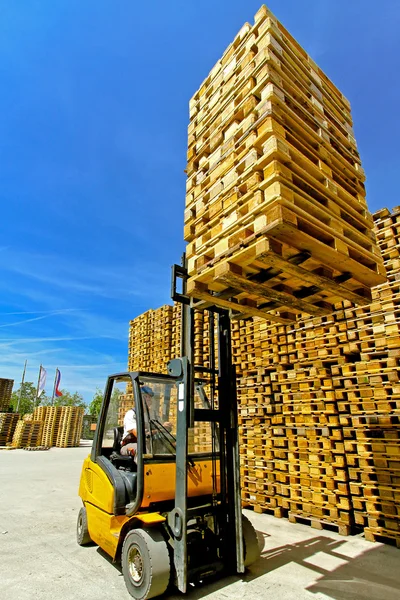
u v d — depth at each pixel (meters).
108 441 5.23
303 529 6.14
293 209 2.91
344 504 5.86
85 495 5.19
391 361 5.70
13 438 24.45
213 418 4.52
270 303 4.32
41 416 26.86
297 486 6.63
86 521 5.22
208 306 4.53
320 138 3.86
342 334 6.42
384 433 5.63
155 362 13.31
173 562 3.75
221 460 4.47
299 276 3.34
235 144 3.67
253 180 3.15
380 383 5.77
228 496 4.39
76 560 4.66
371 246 3.85
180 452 3.93
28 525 6.24
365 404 5.90
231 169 3.58
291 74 3.95
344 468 6.10
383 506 5.43
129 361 15.70
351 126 5.07
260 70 3.62
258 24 3.93
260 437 7.53
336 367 6.43
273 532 5.95
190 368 4.22
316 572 4.29
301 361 7.00
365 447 5.81
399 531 5.20
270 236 2.86
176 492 3.86
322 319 6.75
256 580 4.05
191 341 4.41
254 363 8.15
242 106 3.73
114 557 4.12
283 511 6.98
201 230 3.93
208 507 4.11
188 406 4.05
